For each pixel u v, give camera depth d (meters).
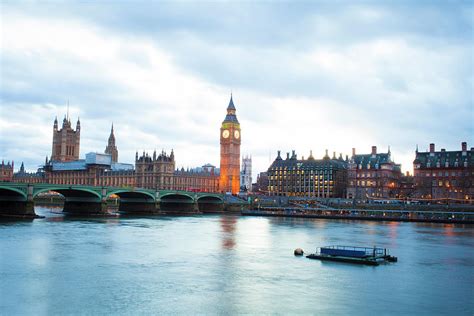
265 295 56.47
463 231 141.12
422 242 109.56
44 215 175.62
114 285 60.28
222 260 79.25
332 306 52.59
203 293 57.06
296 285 61.41
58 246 91.00
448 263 79.50
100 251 86.44
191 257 82.00
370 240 112.75
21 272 66.62
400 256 86.38
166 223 158.88
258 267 73.00
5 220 143.38
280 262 77.56
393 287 61.31
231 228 143.38
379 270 71.88
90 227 131.12
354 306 52.69
